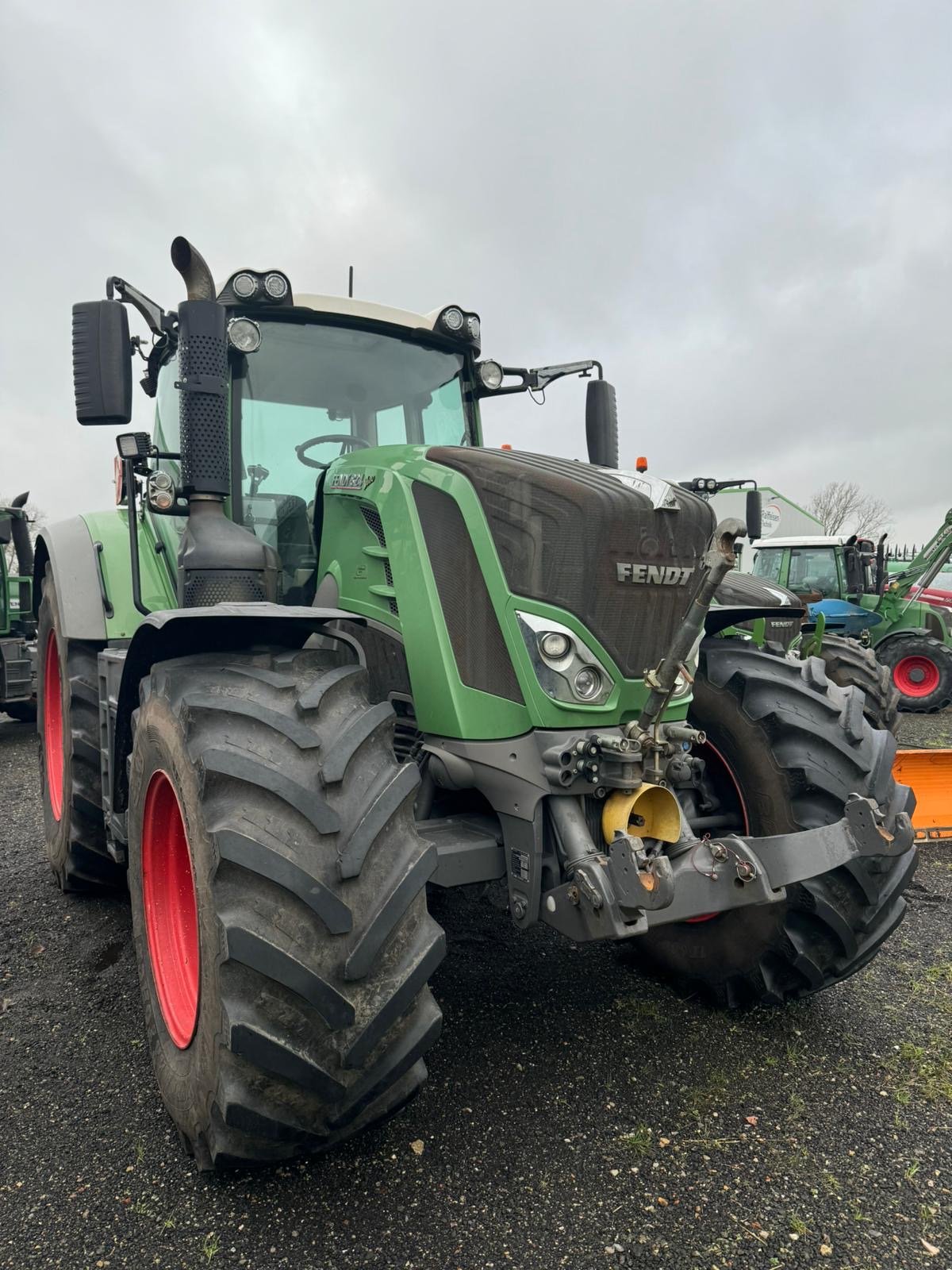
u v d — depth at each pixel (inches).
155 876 90.0
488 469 92.0
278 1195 74.9
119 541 140.6
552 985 115.6
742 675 107.8
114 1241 69.8
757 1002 107.5
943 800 174.4
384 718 79.4
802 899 96.9
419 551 98.0
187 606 98.7
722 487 160.7
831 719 102.8
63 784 142.1
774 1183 76.5
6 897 150.5
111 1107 88.4
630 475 93.4
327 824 69.1
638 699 88.2
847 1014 107.9
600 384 135.2
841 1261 67.6
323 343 127.0
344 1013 66.7
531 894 88.7
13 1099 90.0
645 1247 69.0
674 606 90.6
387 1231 70.6
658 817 88.3
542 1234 70.3
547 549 86.4
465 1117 85.9
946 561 434.9
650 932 117.2
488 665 91.1
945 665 405.4
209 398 99.6
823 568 480.1
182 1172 78.1
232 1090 66.0
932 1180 77.0
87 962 124.0
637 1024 105.0
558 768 85.0
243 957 64.6
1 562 331.0
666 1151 80.7
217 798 70.6
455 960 123.5
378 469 106.0
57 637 148.0
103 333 100.4
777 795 102.3
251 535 101.9
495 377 137.6
